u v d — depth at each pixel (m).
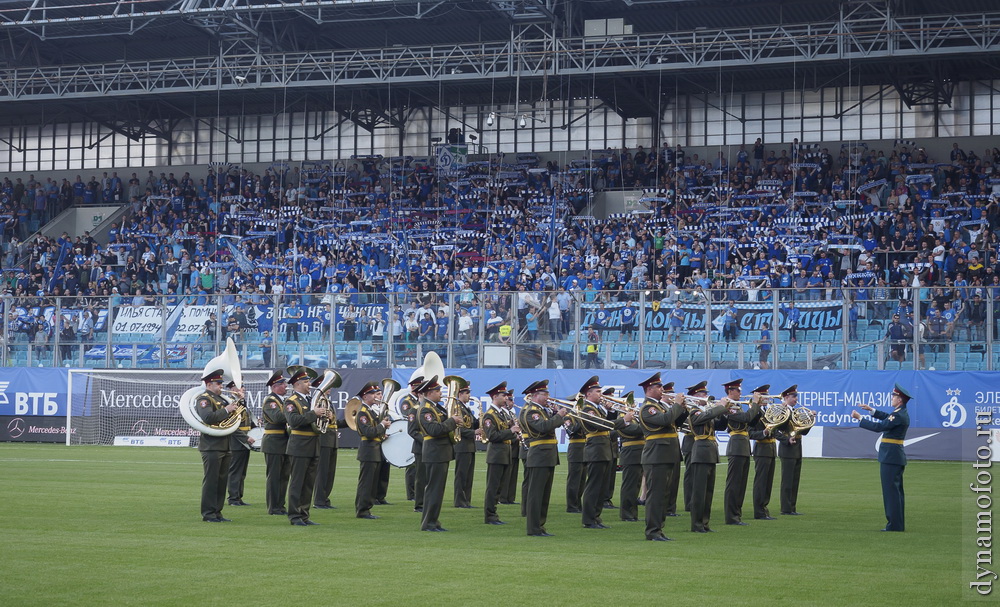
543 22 42.56
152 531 15.38
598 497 16.66
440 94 45.12
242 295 35.16
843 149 46.44
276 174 50.88
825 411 30.75
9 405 36.62
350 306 34.28
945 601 10.85
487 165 48.38
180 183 51.62
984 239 38.53
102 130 55.31
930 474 26.22
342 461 30.62
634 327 32.19
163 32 46.62
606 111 50.19
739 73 46.69
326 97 50.81
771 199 43.69
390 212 47.31
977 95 45.72
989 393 29.48
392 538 15.05
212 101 52.16
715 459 16.34
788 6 42.56
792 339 31.22
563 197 46.22
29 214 52.75
